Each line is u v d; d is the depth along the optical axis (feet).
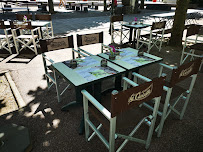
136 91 5.06
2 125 8.16
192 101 10.23
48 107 9.66
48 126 8.23
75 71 7.26
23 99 10.36
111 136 5.31
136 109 6.98
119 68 7.55
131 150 6.93
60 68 7.60
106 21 37.91
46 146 7.10
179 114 8.46
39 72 13.98
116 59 8.70
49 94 10.98
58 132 7.88
